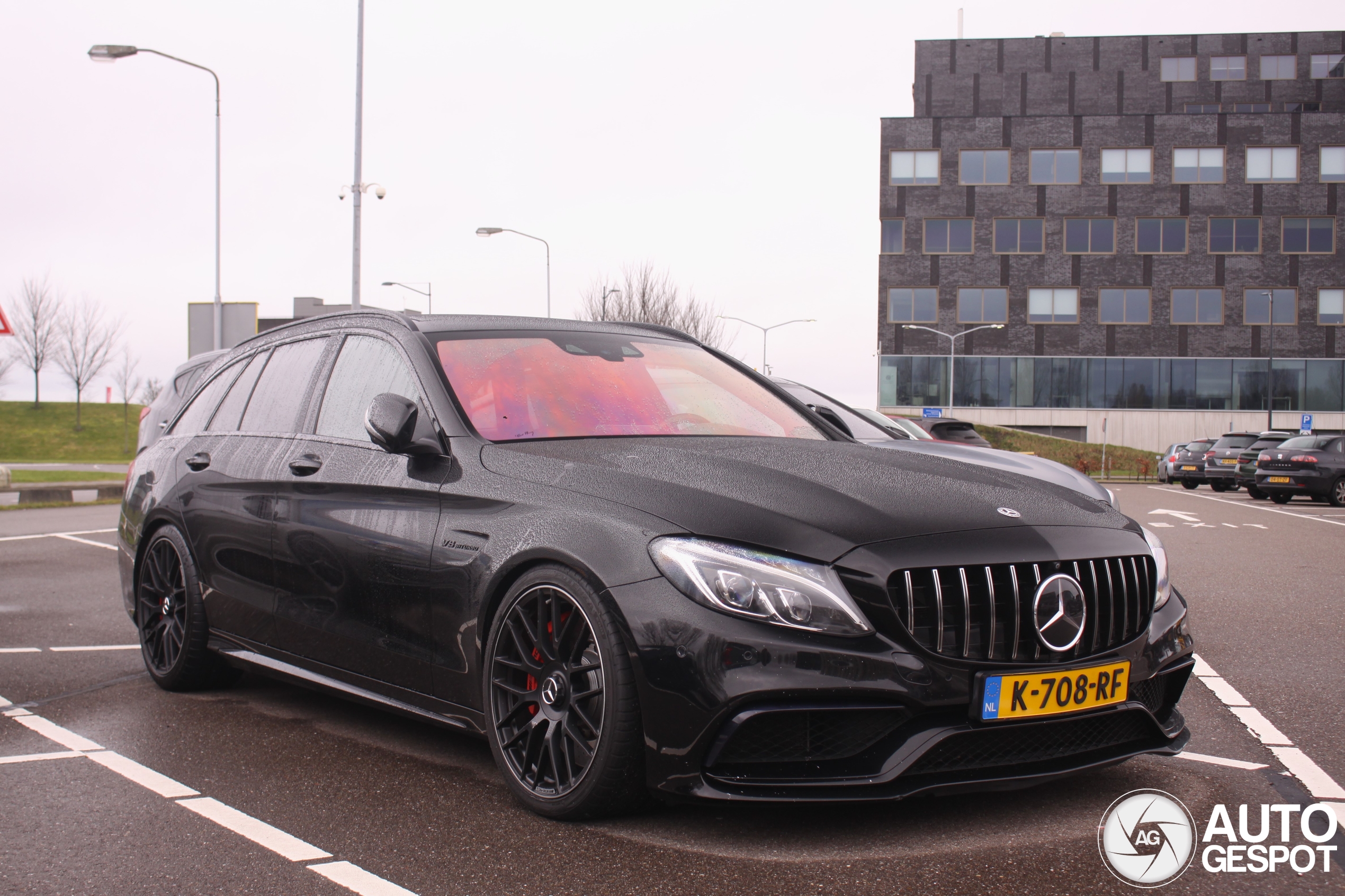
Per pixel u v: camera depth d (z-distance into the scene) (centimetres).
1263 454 2273
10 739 367
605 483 290
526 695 290
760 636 252
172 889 242
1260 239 5378
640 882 243
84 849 266
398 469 340
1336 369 5350
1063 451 4616
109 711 407
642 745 265
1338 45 6238
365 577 341
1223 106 6275
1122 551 287
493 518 303
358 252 1900
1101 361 5428
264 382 441
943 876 246
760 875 246
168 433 498
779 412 401
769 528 263
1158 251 5416
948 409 5488
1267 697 436
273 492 387
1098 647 278
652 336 432
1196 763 339
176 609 441
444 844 267
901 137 5497
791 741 257
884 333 5522
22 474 2564
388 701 339
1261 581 822
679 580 259
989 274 5472
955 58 6325
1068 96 6291
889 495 284
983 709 259
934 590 259
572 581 277
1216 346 5397
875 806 294
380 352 379
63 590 723
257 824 283
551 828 277
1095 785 314
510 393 351
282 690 443
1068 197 5444
